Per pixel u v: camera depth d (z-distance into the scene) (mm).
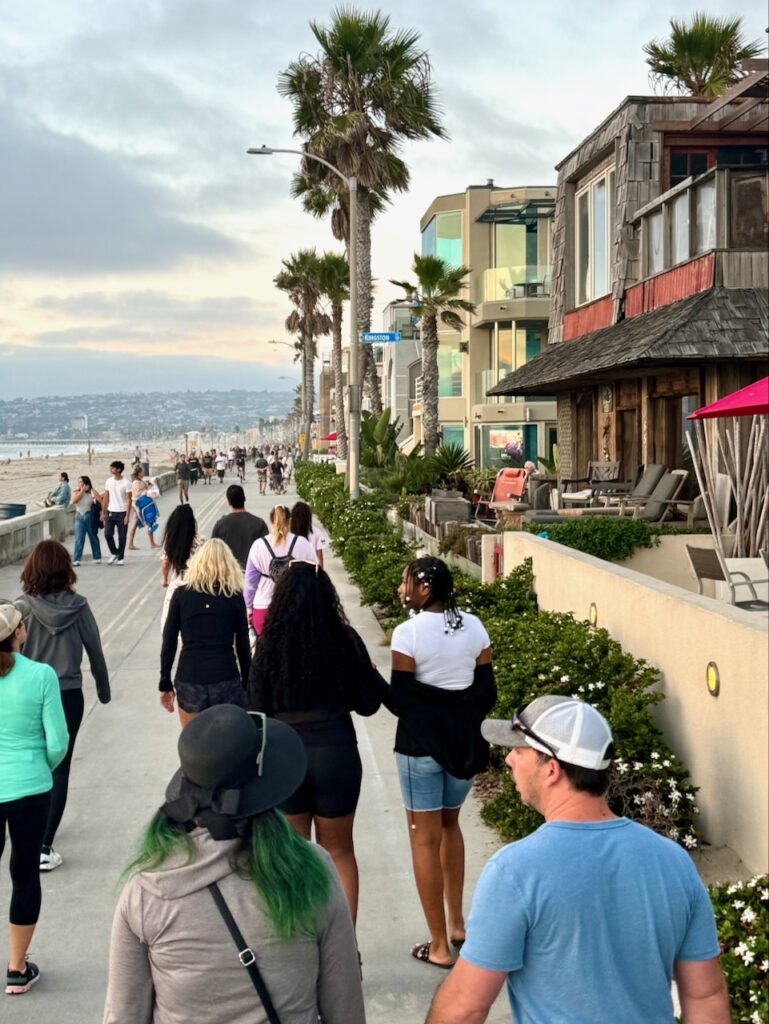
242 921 2383
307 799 4773
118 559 21109
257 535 12039
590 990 2457
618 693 6504
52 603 6309
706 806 6078
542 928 2475
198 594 7109
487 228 45062
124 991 2449
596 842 2551
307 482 36469
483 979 2477
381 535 17266
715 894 4477
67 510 27000
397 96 32219
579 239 22359
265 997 2391
